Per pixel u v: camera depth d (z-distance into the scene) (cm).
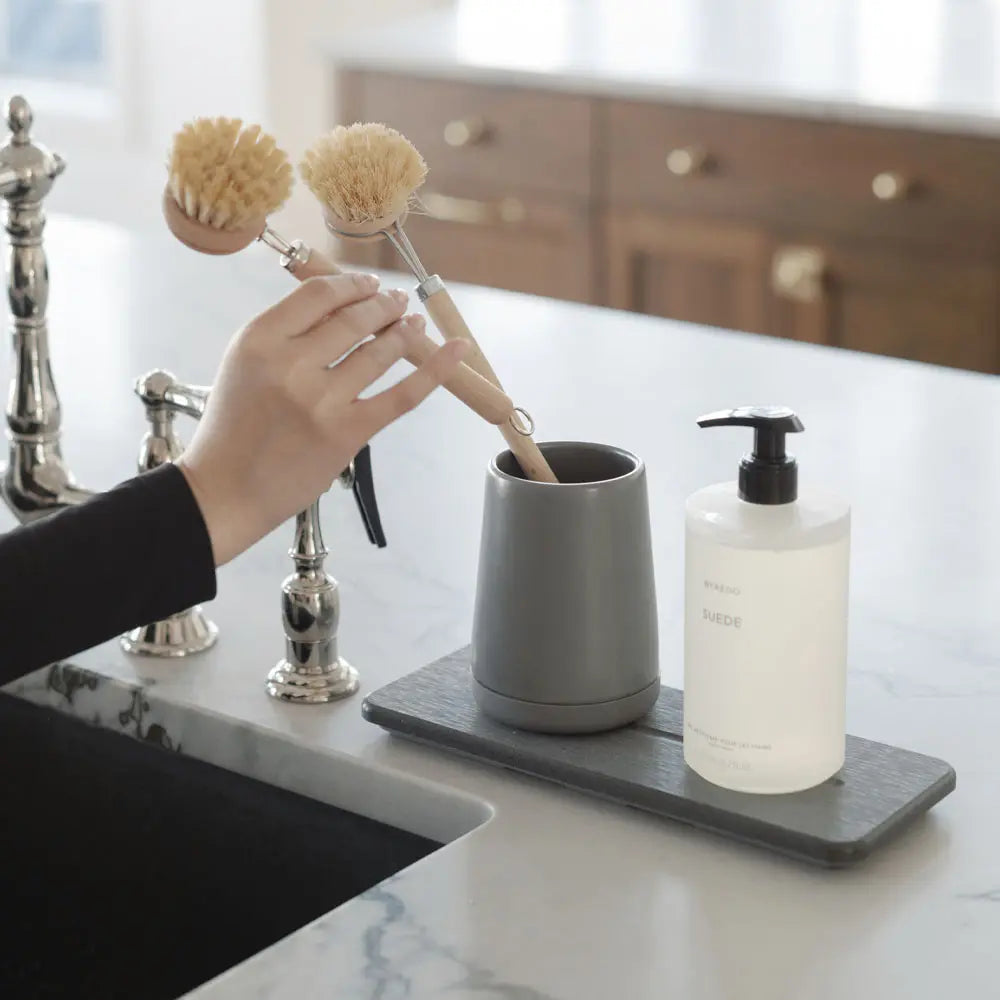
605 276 259
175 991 91
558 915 67
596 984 63
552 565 76
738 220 243
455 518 111
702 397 130
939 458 117
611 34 278
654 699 79
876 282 233
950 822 74
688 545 72
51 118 355
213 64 336
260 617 97
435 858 71
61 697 91
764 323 246
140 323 150
